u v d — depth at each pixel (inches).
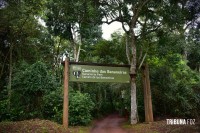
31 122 389.1
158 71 530.0
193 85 562.6
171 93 506.3
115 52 742.5
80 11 509.0
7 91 545.0
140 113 523.8
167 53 546.3
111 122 549.0
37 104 477.7
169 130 370.3
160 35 522.6
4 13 433.4
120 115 682.2
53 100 480.4
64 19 705.0
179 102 509.7
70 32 794.8
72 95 514.9
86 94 537.3
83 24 553.9
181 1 465.1
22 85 470.3
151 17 508.7
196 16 465.1
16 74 495.5
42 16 648.4
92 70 439.2
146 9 503.5
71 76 423.5
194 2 452.8
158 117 515.8
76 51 917.2
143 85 483.2
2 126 362.3
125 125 479.2
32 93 473.7
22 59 609.6
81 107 481.1
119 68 462.3
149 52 576.1
